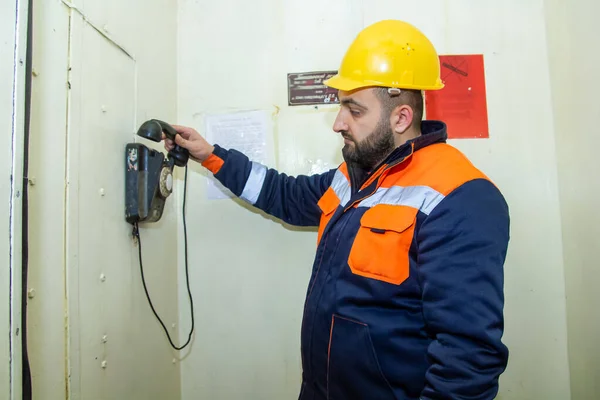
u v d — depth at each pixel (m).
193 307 1.26
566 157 1.16
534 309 1.21
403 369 0.72
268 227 1.26
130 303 0.96
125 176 0.94
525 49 1.24
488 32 1.25
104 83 0.85
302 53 1.26
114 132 0.89
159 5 1.16
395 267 0.73
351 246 0.79
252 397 1.25
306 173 1.25
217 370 1.26
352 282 0.77
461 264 0.64
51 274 0.67
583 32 1.06
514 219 1.22
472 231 0.65
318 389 0.86
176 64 1.27
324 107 1.25
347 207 0.85
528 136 1.23
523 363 1.21
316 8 1.26
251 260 1.26
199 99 1.27
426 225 0.69
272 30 1.27
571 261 1.16
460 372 0.60
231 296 1.26
